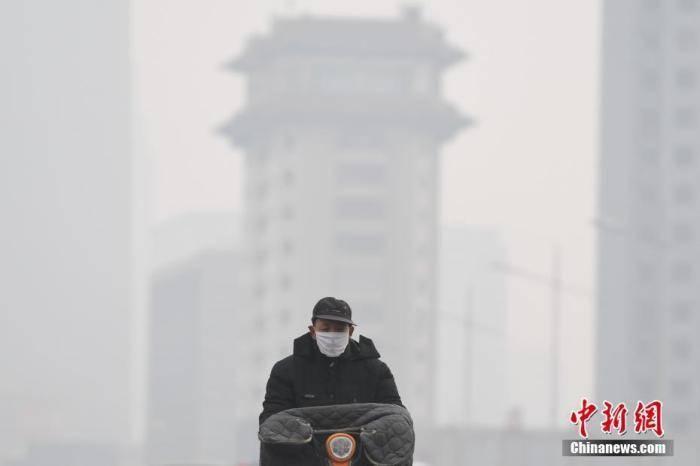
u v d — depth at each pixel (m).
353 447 15.39
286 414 15.75
